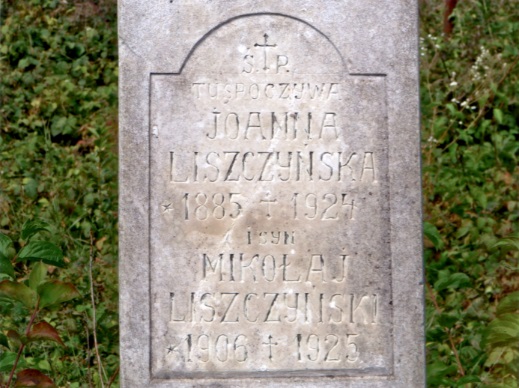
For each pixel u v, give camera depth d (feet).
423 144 11.25
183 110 7.39
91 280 8.31
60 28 13.11
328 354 7.39
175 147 7.39
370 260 7.40
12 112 11.98
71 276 9.39
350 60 7.40
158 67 7.37
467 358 8.44
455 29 12.82
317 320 7.40
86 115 11.97
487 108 11.89
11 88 12.32
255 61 7.41
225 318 7.39
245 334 7.39
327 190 7.40
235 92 7.41
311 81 7.41
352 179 7.41
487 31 12.69
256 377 7.39
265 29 7.41
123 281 7.36
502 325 7.59
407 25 7.41
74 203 10.25
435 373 7.66
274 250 7.39
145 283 7.36
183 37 7.38
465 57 12.55
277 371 7.39
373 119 7.41
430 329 8.38
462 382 7.59
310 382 7.38
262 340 7.39
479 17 12.79
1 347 8.61
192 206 7.39
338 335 7.40
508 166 11.08
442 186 10.53
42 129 11.86
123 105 7.36
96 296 9.12
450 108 11.05
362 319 7.41
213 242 7.39
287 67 7.41
